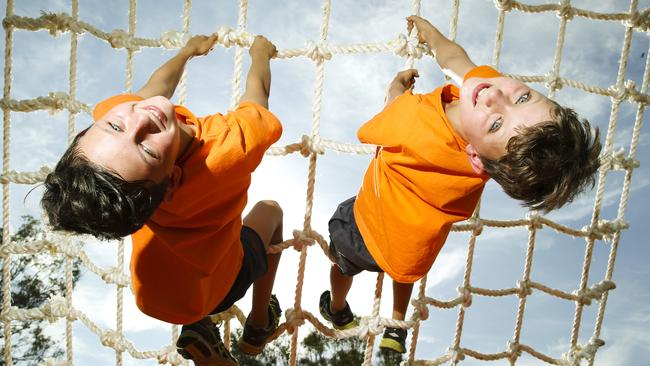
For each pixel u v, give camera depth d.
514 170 0.94
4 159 1.33
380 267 1.20
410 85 1.26
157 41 1.34
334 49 1.31
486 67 1.05
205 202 0.97
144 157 0.86
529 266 1.53
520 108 0.95
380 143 1.09
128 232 0.88
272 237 1.27
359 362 2.42
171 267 1.03
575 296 1.56
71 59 1.35
